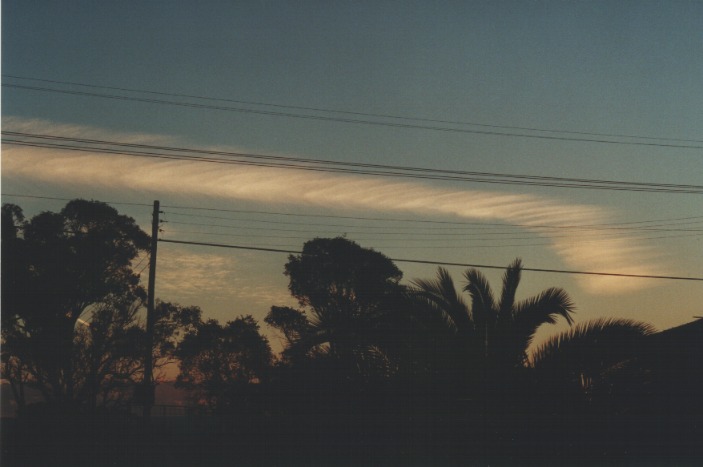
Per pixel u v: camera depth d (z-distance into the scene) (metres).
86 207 37.75
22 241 37.00
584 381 19.44
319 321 21.75
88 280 37.94
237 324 39.12
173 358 39.53
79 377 38.09
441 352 19.67
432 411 19.88
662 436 19.39
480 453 19.38
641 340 19.17
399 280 35.66
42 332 37.50
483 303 19.89
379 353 20.36
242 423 23.23
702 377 20.59
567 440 19.22
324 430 21.30
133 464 21.81
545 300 19.66
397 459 20.02
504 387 19.39
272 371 24.44
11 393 38.12
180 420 24.55
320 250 36.34
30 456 23.09
